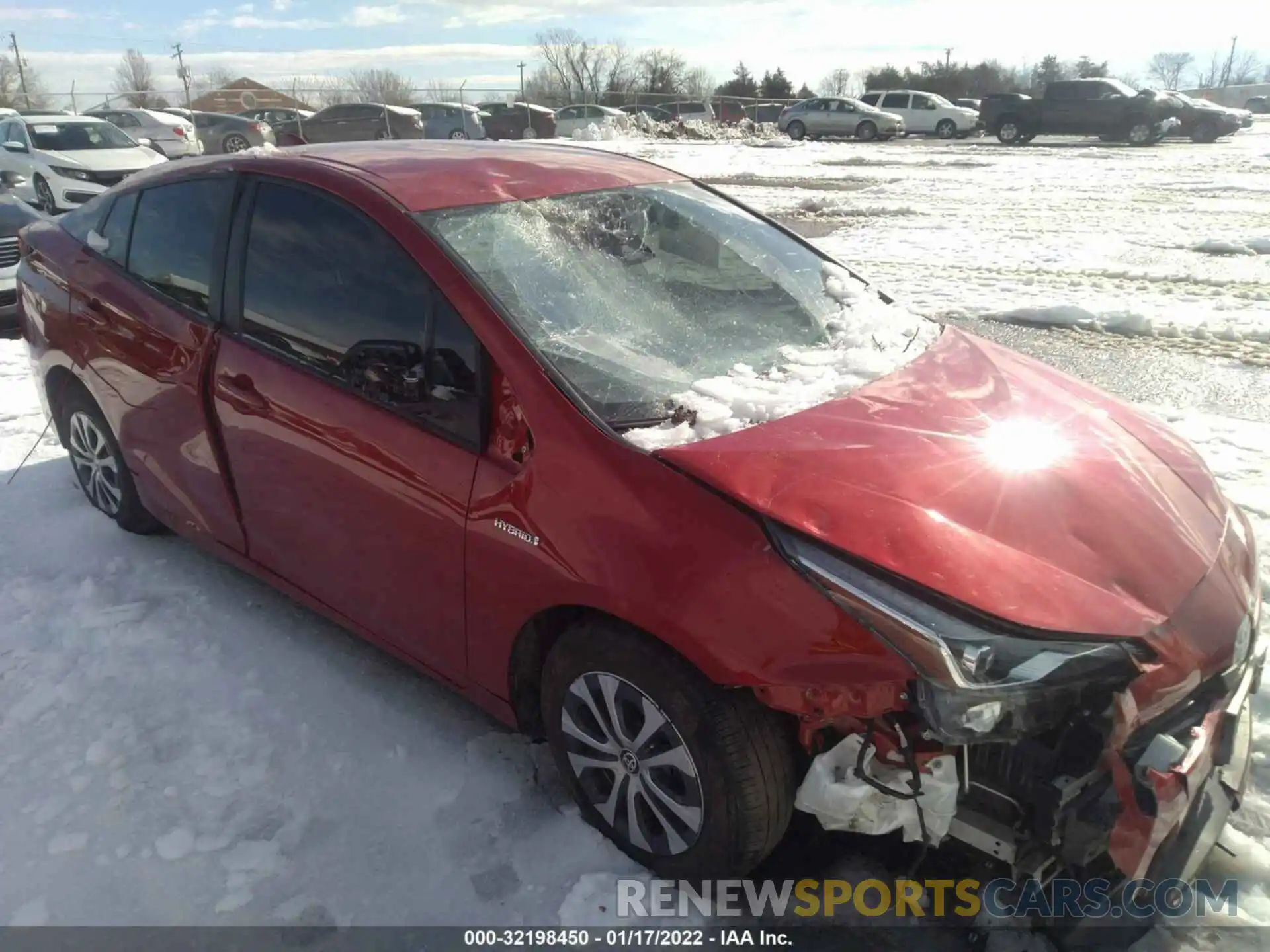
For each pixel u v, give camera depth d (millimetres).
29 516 4504
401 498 2760
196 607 3748
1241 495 4594
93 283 3922
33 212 8844
